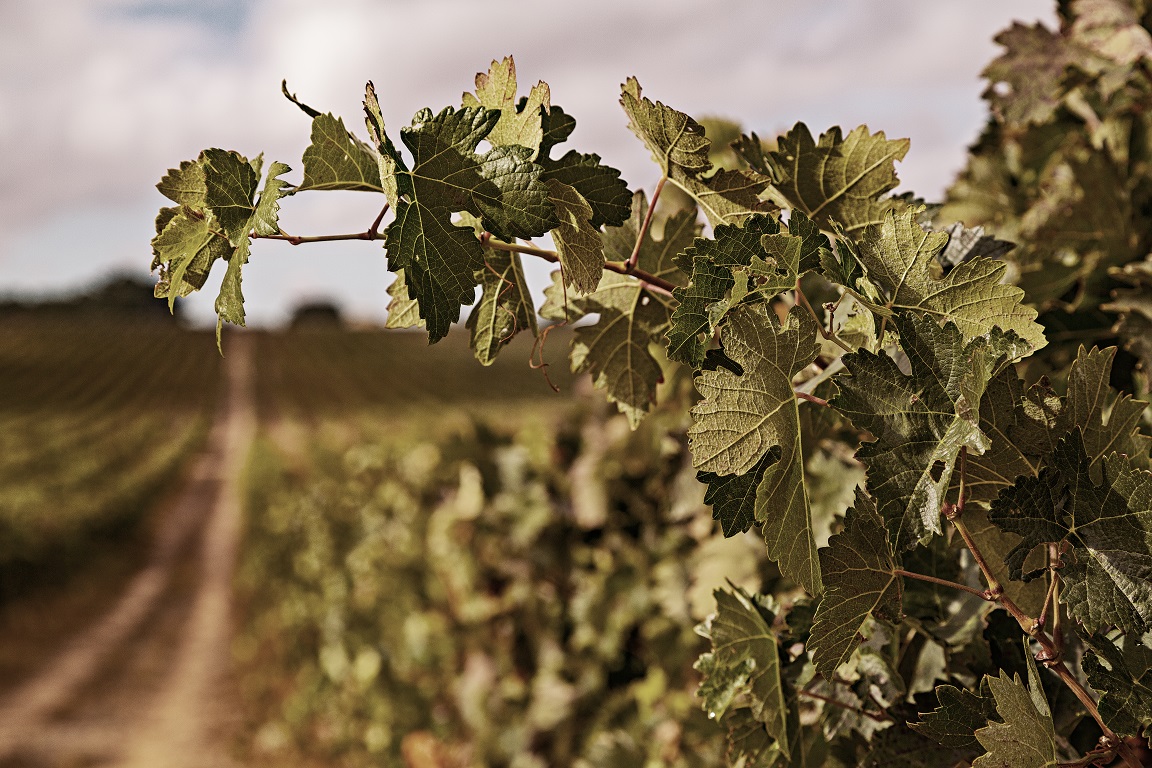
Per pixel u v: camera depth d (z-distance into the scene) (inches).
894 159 34.9
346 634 316.2
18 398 2453.2
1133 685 25.3
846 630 26.2
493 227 27.0
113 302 4136.3
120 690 523.2
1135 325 41.8
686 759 86.1
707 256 27.6
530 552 151.6
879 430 25.5
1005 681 24.8
